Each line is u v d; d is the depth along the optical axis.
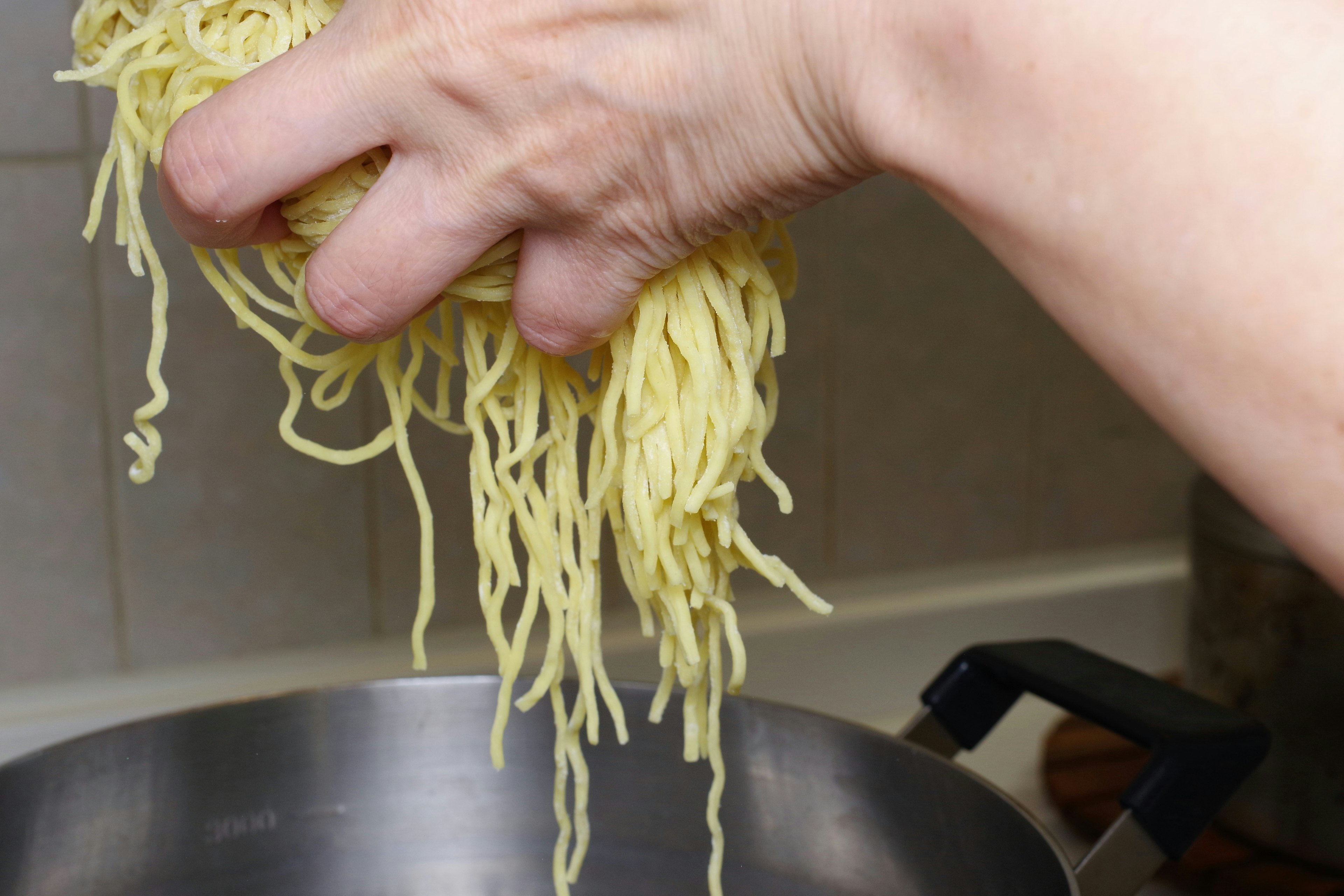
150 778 0.62
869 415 1.12
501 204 0.40
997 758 1.02
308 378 0.95
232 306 0.51
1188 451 0.30
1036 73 0.30
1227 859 0.86
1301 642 0.82
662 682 0.56
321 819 0.67
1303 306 0.27
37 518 0.91
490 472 0.54
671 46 0.36
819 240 1.07
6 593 0.91
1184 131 0.28
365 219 0.42
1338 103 0.26
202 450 0.93
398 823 0.68
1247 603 0.84
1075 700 0.61
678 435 0.49
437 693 0.68
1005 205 0.31
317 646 0.99
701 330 0.48
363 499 0.98
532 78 0.37
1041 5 0.29
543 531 0.55
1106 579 1.19
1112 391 1.20
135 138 0.50
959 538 1.17
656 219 0.40
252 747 0.65
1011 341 1.15
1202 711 0.59
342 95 0.39
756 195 0.38
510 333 0.51
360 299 0.43
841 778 0.62
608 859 0.67
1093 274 0.30
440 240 0.41
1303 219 0.27
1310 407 0.27
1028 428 1.18
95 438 0.91
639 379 0.47
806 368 1.08
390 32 0.38
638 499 0.50
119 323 0.90
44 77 0.85
